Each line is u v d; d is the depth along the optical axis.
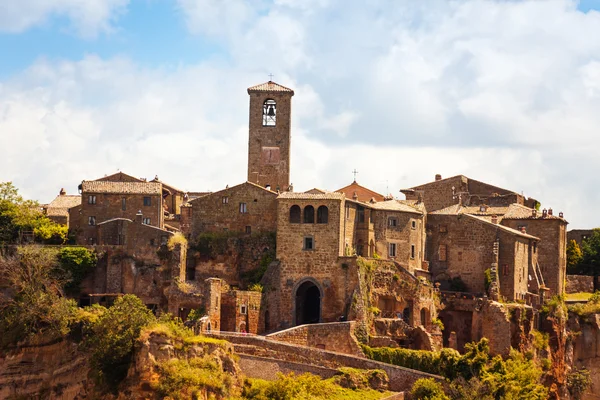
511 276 168.38
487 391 139.12
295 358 140.00
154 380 128.00
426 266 172.50
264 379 138.00
